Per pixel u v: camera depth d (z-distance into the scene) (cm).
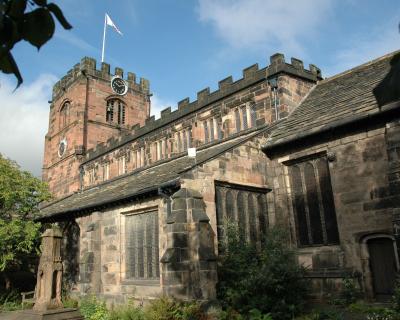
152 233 1864
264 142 1897
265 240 1557
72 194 3816
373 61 2139
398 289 1270
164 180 1770
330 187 1653
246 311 1334
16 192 2298
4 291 2584
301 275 1423
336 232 1609
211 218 1567
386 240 1458
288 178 1820
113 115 4525
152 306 1388
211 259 1436
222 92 2392
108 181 3316
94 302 1900
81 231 2352
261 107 2170
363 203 1507
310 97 2186
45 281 1606
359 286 1471
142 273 1884
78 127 4131
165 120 2809
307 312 1348
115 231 2059
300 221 1747
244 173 1753
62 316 1531
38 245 2402
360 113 1535
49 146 4722
